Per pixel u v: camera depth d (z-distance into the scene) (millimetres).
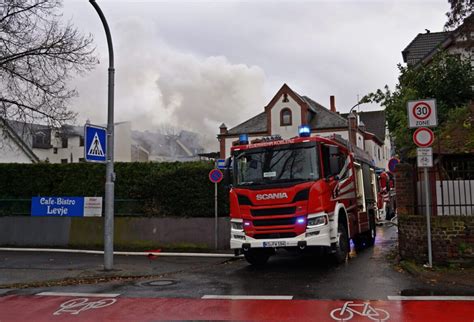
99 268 11789
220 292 8469
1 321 6805
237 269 11477
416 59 23906
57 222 17969
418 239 10609
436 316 6457
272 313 6781
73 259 14125
